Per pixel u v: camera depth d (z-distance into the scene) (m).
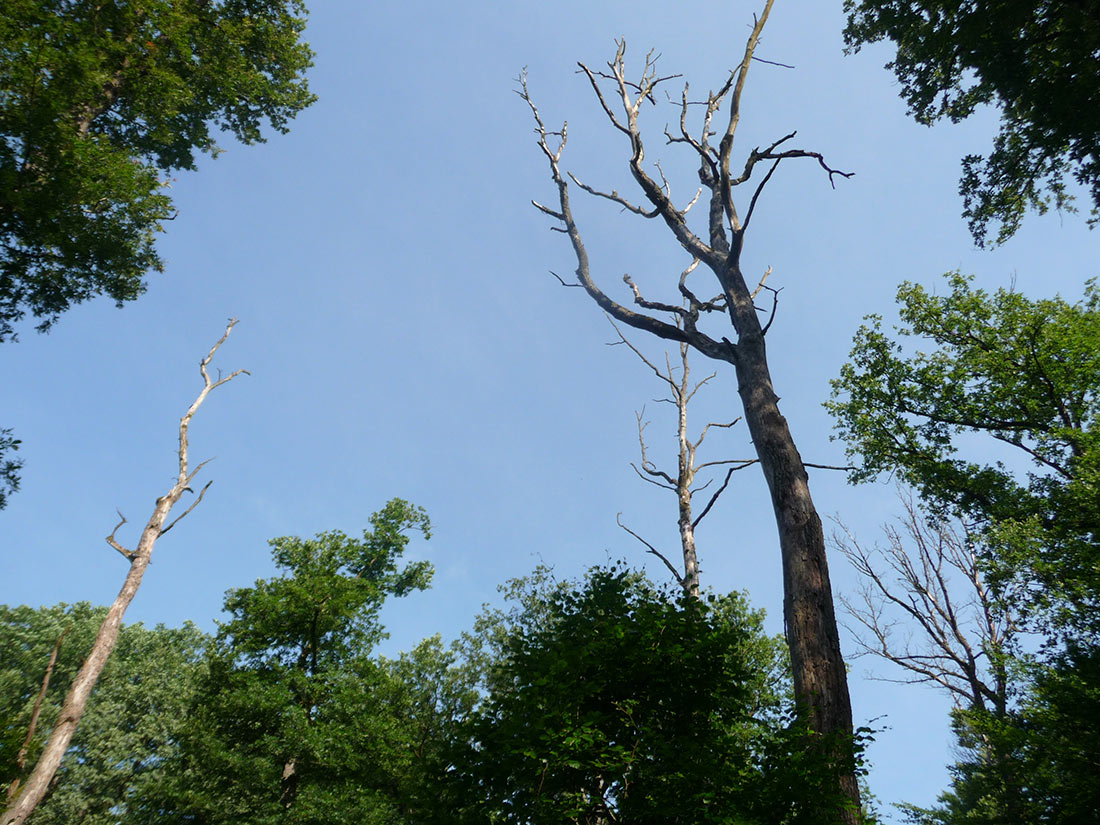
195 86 17.69
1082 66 11.16
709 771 5.41
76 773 28.00
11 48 10.92
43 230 11.94
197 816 16.97
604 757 5.71
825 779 5.12
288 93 20.16
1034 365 18.55
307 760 17.70
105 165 12.10
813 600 6.94
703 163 12.60
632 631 6.64
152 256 16.39
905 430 20.12
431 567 25.02
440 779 6.43
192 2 16.97
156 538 14.20
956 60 13.60
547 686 6.27
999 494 18.36
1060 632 14.91
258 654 20.27
